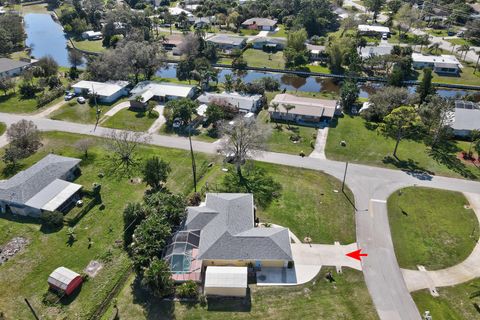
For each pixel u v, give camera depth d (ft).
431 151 255.91
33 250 173.47
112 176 227.40
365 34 531.50
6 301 149.89
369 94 364.99
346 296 152.15
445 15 590.14
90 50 485.15
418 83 377.50
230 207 183.42
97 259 168.76
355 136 275.80
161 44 488.02
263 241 164.76
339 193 213.05
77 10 591.37
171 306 146.82
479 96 354.33
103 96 327.67
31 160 243.60
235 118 291.17
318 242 179.01
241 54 451.12
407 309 146.92
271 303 148.46
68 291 151.02
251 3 641.40
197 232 174.09
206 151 254.68
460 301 149.59
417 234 183.83
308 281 158.61
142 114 308.19
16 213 197.77
